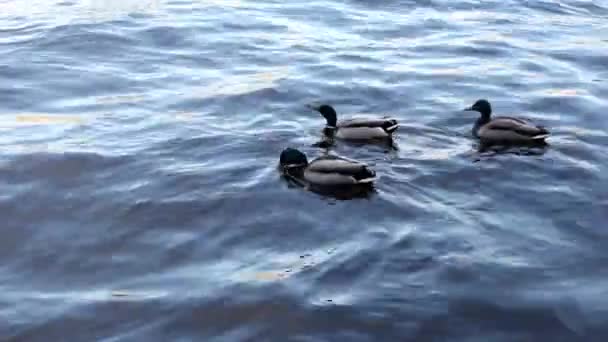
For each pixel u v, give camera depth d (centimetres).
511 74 2228
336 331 1101
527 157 1630
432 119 1864
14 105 1934
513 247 1307
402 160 1612
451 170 1569
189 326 1120
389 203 1438
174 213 1425
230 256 1296
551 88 2112
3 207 1450
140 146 1689
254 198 1465
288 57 2356
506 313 1139
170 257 1299
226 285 1205
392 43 2550
